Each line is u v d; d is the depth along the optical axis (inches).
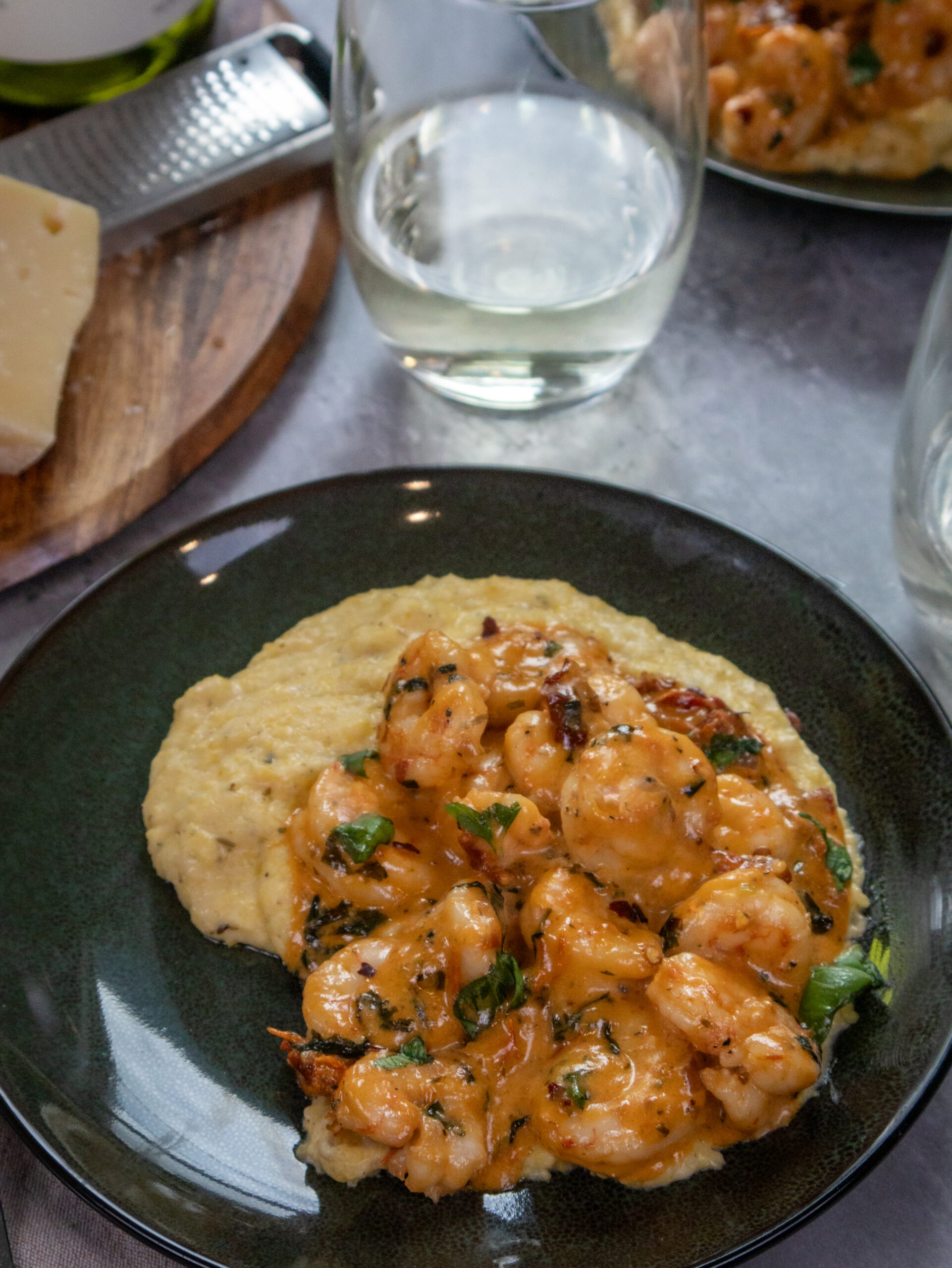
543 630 16.0
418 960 13.4
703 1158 12.8
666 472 18.8
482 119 17.6
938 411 15.9
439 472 16.9
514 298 16.7
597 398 19.2
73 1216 13.4
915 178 20.0
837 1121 12.9
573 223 17.3
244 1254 12.4
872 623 15.7
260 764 14.8
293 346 19.7
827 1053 13.4
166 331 19.3
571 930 13.4
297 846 14.1
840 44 19.9
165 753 15.3
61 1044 13.5
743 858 14.0
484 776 14.5
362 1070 12.7
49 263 18.5
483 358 17.4
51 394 17.8
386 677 15.6
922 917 14.1
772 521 18.3
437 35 17.3
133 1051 13.6
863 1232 13.4
